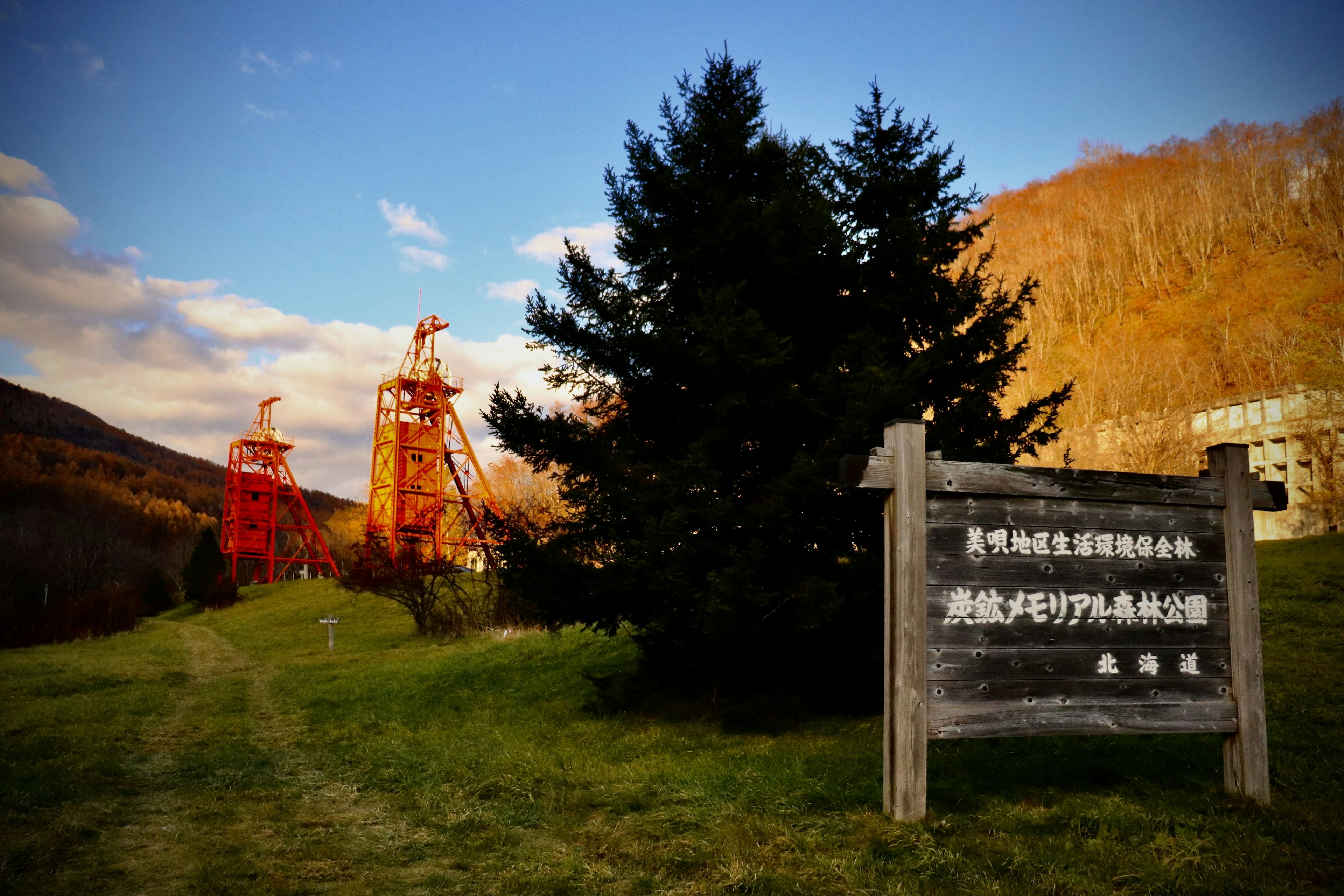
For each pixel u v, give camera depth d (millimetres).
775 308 10273
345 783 8117
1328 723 7609
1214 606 6211
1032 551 5902
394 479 58125
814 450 9773
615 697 11039
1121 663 5938
